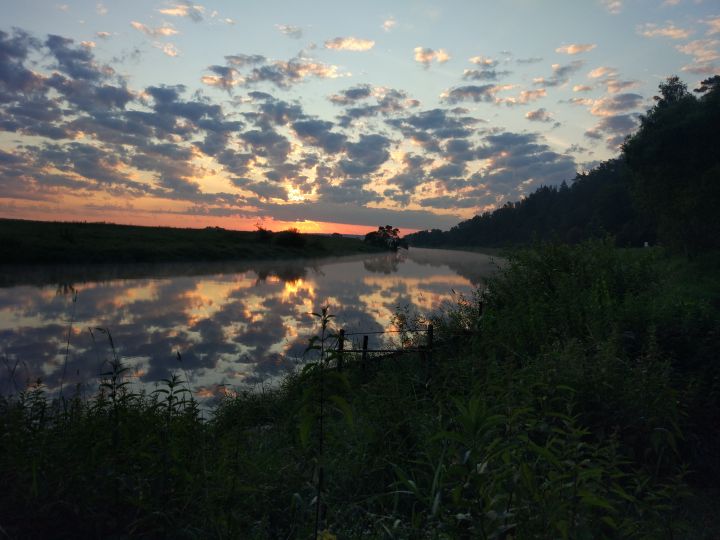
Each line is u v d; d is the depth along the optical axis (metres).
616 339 6.25
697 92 47.66
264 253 76.00
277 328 17.12
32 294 25.59
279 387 9.66
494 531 2.29
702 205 35.88
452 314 11.09
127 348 13.69
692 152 36.41
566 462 2.77
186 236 77.12
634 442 4.62
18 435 3.55
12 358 12.16
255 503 3.75
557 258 11.15
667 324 7.09
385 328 16.09
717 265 32.41
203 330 16.69
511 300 10.58
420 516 3.46
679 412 4.90
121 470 3.34
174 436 3.91
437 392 6.21
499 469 2.74
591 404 4.88
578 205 153.25
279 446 5.12
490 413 3.61
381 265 71.31
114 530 3.17
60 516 3.20
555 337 7.24
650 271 10.37
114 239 60.50
